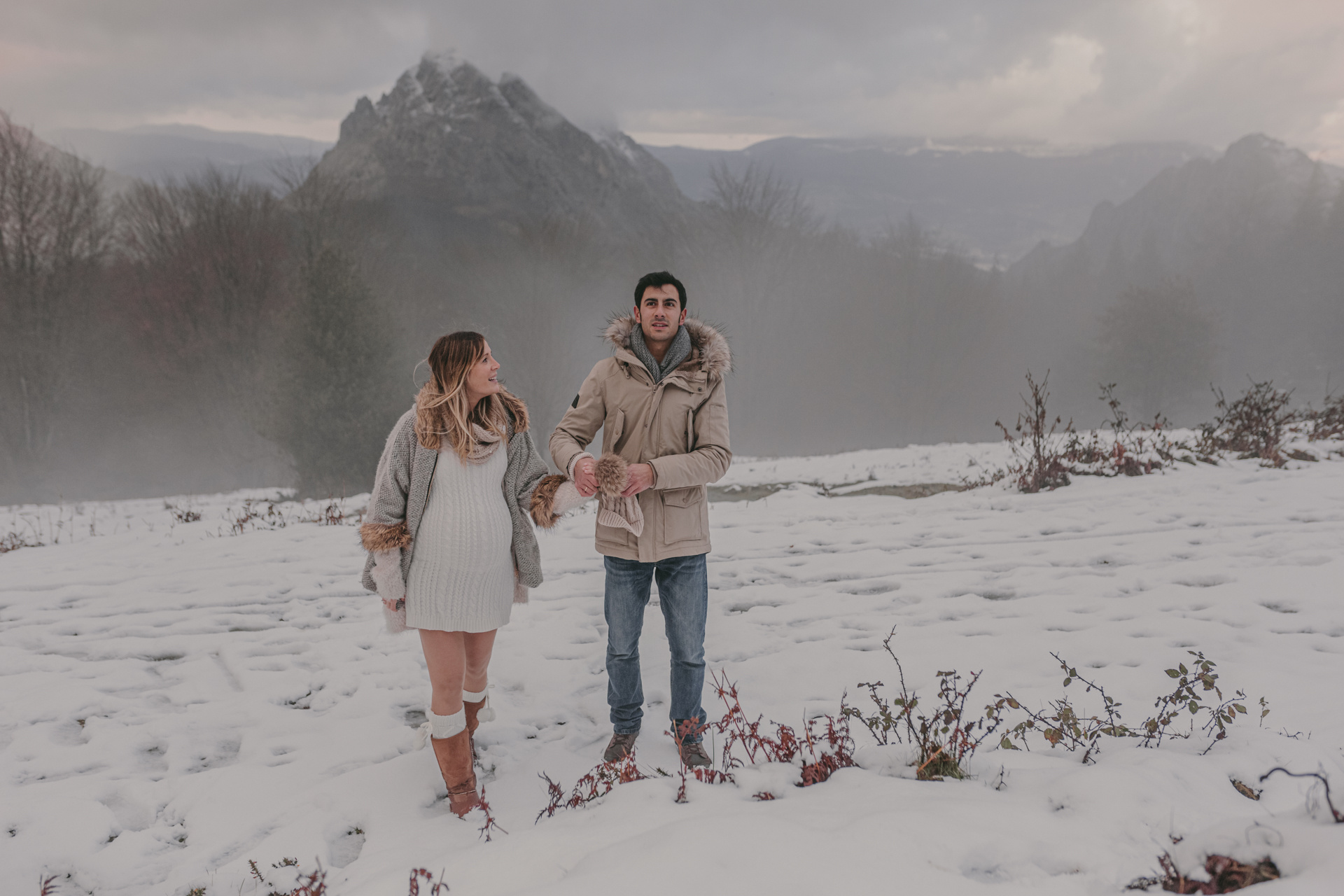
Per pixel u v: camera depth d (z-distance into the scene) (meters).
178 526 8.79
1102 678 3.58
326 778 2.91
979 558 5.75
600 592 5.28
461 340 2.65
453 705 2.63
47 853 2.46
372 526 2.65
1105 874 1.59
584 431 3.08
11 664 4.17
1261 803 2.06
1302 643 3.90
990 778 2.27
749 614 4.74
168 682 3.96
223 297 30.22
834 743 2.50
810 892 1.49
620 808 2.16
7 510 12.77
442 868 1.91
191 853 2.45
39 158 29.16
